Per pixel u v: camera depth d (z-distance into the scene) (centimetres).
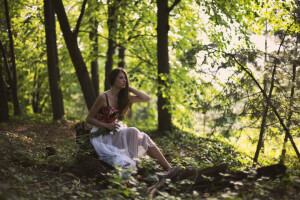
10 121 1261
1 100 1280
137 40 1385
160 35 1131
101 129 502
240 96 560
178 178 438
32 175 429
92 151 503
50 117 1482
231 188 409
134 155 486
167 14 1125
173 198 355
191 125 1236
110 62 1396
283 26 689
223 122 571
